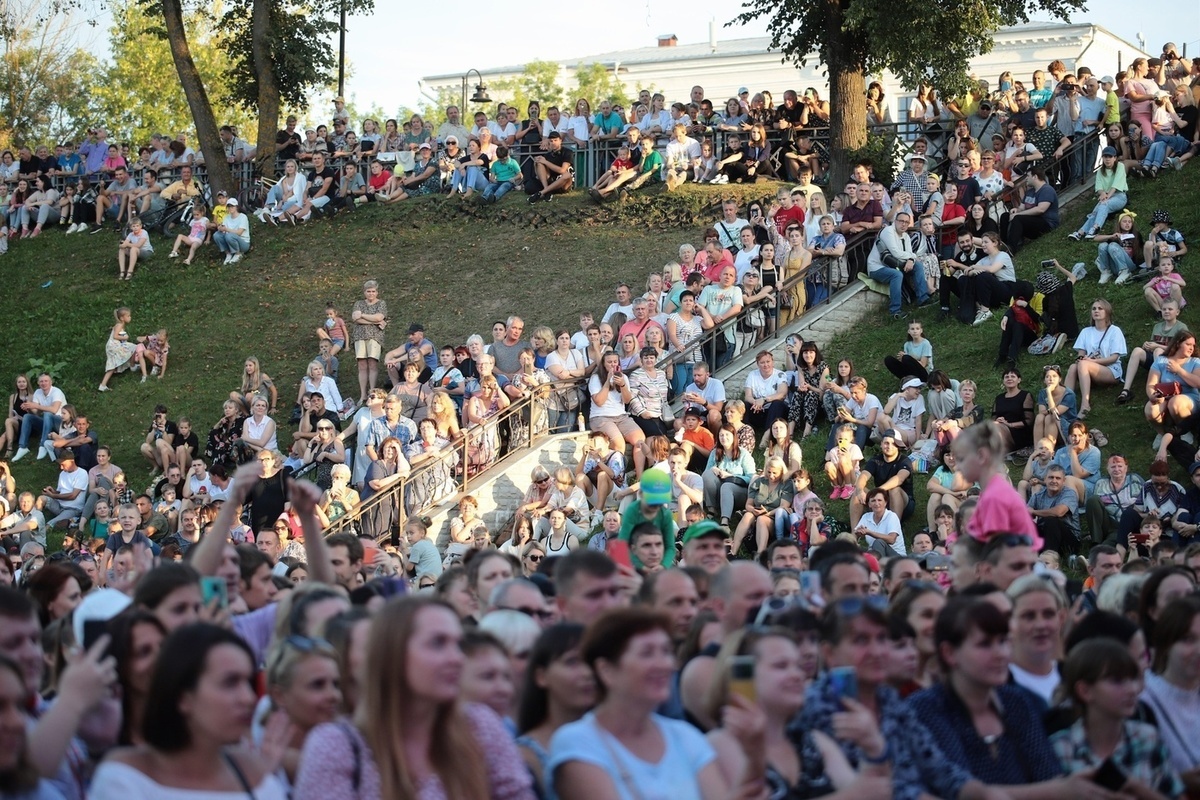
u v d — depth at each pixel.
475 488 17.58
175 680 4.33
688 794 4.57
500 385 19.03
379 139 28.41
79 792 4.87
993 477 7.46
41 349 24.64
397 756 4.30
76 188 29.36
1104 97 22.47
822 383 17.52
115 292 26.00
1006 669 5.38
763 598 5.87
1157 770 5.47
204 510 16.95
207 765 4.41
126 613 5.07
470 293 23.67
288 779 4.84
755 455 17.27
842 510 15.86
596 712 4.69
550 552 15.34
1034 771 5.38
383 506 17.00
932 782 4.96
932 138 24.59
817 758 4.79
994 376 17.42
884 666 5.28
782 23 25.23
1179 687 5.95
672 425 18.02
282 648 4.98
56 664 5.95
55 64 48.78
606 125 26.80
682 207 24.34
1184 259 18.84
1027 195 20.75
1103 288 18.64
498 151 26.23
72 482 20.00
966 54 23.34
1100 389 16.66
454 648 4.39
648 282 20.80
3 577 10.27
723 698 4.89
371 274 25.03
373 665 4.38
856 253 20.67
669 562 9.15
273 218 27.39
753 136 24.81
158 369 23.50
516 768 4.59
